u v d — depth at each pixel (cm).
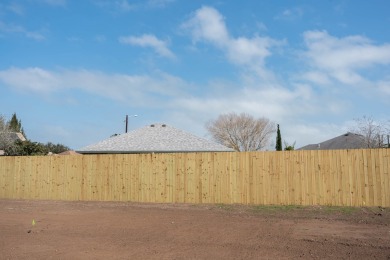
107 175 1969
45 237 1053
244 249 872
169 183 1855
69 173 2042
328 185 1598
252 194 1712
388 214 1346
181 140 2978
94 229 1163
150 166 1894
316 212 1437
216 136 5838
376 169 1533
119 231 1123
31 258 828
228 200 1750
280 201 1667
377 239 948
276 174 1680
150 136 3017
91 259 812
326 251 839
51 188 2075
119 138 2986
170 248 896
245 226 1166
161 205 1748
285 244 915
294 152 1656
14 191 2156
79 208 1683
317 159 1620
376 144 3027
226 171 1762
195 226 1180
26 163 2142
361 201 1547
